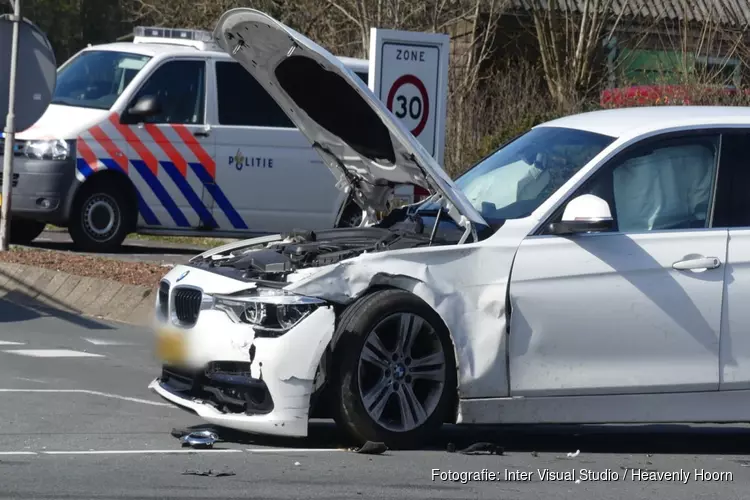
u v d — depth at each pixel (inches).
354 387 631.2
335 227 819.4
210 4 2420.0
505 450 682.8
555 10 2085.4
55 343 1018.1
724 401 675.4
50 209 1449.3
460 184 745.6
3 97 1355.8
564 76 2031.3
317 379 629.6
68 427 690.8
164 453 627.5
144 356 970.1
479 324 653.3
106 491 543.8
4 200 1381.6
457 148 1827.0
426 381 655.1
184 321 660.7
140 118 1482.5
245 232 1539.1
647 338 665.0
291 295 624.4
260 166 1533.0
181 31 1569.9
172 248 1637.6
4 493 533.6
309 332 620.4
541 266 658.8
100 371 894.4
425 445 678.5
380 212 783.1
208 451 635.5
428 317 645.3
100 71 1530.5
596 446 717.3
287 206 1550.2
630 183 684.7
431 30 2037.4
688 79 1707.7
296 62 704.4
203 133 1507.1
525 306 656.4
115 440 657.0
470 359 651.5
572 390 660.1
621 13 2076.8
